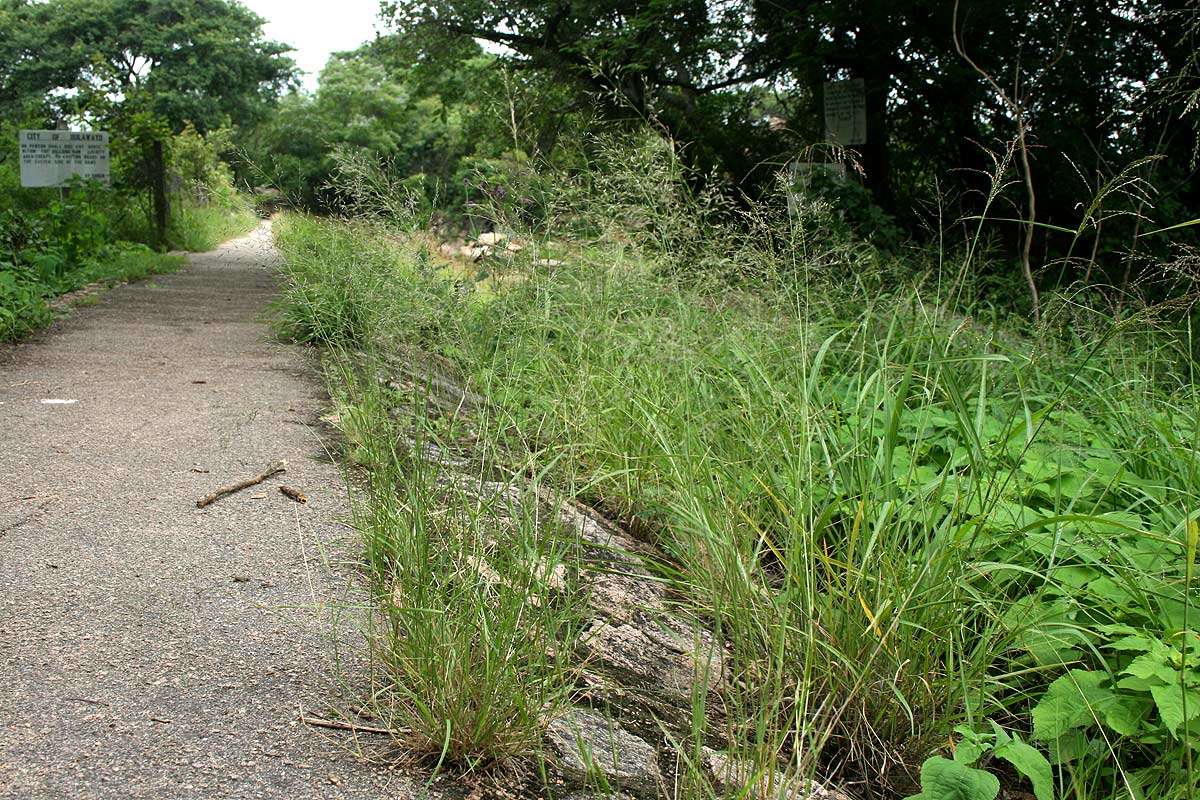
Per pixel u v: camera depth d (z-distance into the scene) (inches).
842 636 107.7
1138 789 95.2
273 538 136.9
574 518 130.8
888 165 544.1
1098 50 444.8
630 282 182.1
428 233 161.3
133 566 125.6
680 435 147.5
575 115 582.2
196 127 1900.8
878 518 120.0
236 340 301.0
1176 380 180.1
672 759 95.2
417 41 721.6
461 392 150.2
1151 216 409.1
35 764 82.9
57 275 422.9
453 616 95.0
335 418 198.1
